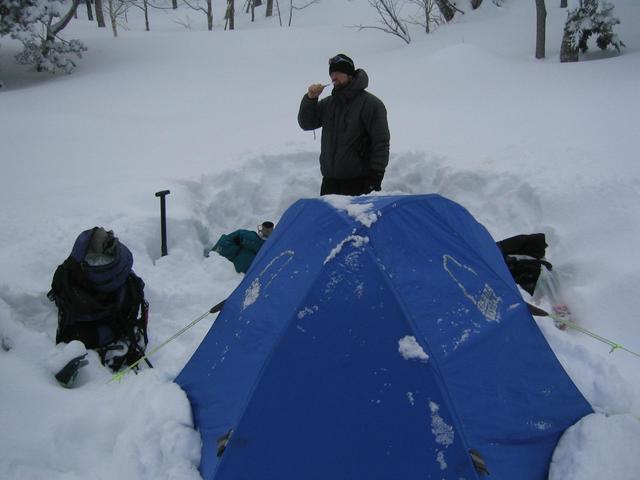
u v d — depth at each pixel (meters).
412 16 18.38
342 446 2.31
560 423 2.67
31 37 13.84
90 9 28.98
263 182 6.21
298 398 2.39
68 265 3.53
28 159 6.90
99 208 5.09
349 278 2.50
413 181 6.14
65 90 11.87
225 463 2.35
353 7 24.08
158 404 2.82
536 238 4.46
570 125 6.65
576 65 9.90
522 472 2.43
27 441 2.60
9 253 4.21
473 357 2.50
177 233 4.95
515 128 6.85
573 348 3.38
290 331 2.47
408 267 2.60
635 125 6.31
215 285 4.51
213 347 2.98
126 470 2.51
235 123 8.59
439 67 10.49
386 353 2.38
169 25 28.25
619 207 4.54
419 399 2.31
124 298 3.62
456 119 7.62
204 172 6.10
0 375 2.91
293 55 14.51
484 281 2.87
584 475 2.38
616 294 3.83
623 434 2.49
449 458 2.24
